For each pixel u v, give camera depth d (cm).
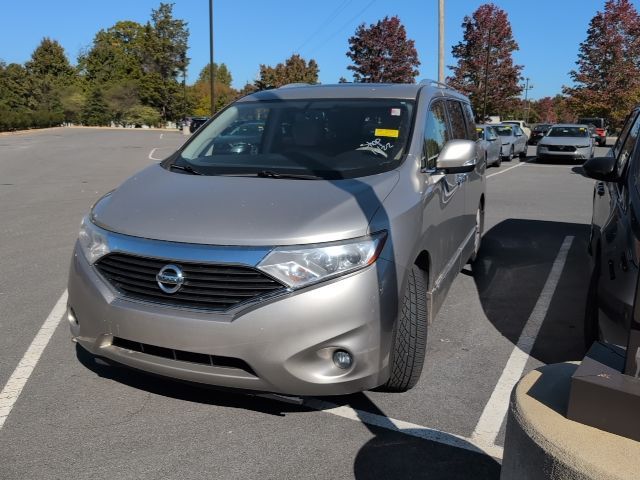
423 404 353
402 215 330
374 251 300
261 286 289
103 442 312
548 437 176
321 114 434
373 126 414
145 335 302
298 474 287
